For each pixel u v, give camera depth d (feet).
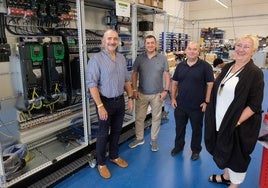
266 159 5.91
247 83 5.03
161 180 7.28
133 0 9.79
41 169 6.81
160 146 9.68
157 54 8.61
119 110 7.39
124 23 12.27
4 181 5.91
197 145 8.45
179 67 8.00
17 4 7.15
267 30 36.11
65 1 8.54
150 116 12.23
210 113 5.90
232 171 5.76
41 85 7.94
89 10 10.84
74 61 9.08
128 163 8.28
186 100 7.92
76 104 9.52
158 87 8.71
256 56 33.32
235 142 5.38
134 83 8.72
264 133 5.67
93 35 10.64
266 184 6.05
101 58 6.71
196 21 41.52
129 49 11.96
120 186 6.97
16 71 7.66
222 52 31.04
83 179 7.30
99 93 7.00
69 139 8.90
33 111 8.25
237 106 5.13
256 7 36.40
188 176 7.48
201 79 7.55
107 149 8.55
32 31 8.43
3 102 7.76
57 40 9.09
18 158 6.84
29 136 8.07
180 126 8.54
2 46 6.85
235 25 38.78
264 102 16.74
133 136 10.41
